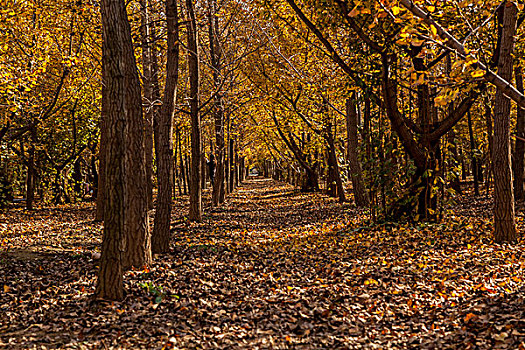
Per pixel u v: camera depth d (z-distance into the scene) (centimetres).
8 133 2195
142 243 862
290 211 2045
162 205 1028
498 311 535
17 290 714
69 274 825
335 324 572
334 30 1148
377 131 1270
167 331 552
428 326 546
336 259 910
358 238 1123
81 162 3484
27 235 1364
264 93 2277
